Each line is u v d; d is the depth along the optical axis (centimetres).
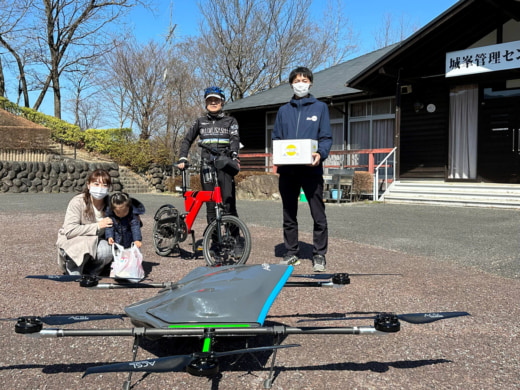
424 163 1360
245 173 1493
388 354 251
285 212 459
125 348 258
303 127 442
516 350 255
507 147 1206
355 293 364
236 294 223
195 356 166
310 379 221
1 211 966
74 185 1720
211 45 3250
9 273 430
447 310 322
